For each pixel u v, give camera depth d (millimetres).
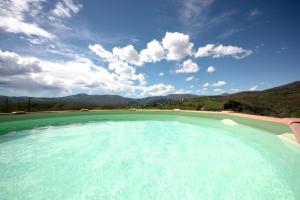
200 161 5973
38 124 11758
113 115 15867
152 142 8617
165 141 8758
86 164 5930
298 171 4457
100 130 11289
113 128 11906
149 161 6152
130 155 6797
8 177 4996
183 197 3957
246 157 5941
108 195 4117
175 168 5516
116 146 8000
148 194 4125
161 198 3951
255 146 6703
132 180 4816
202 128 11258
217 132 9852
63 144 8234
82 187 4480
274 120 9750
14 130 10273
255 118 11023
